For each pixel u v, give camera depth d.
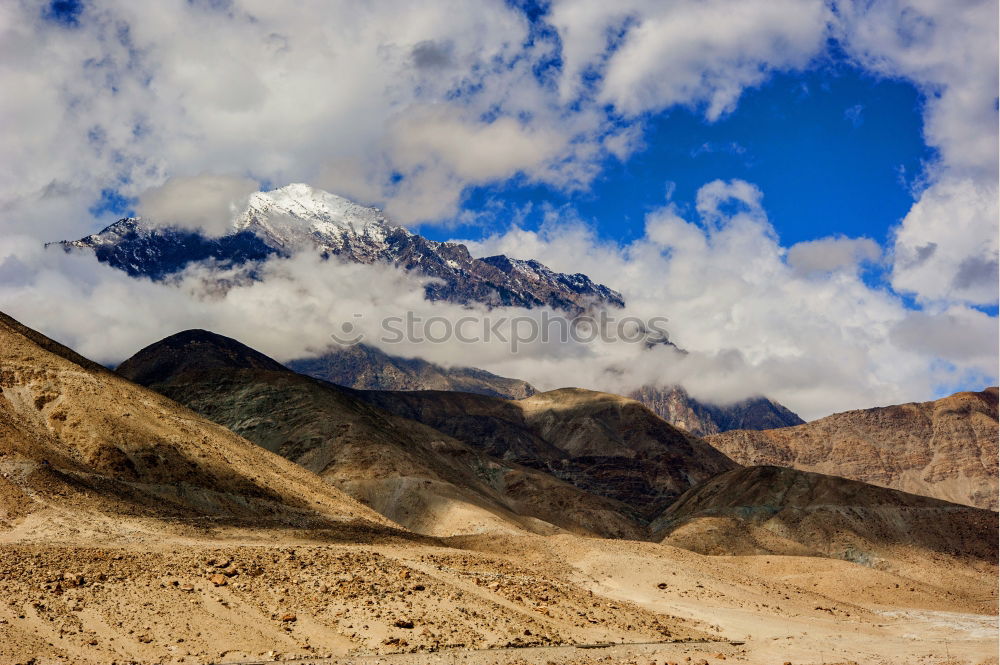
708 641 83.69
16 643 55.16
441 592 74.38
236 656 58.72
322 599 68.62
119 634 59.00
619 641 76.00
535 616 76.44
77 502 92.00
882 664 84.06
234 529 94.62
